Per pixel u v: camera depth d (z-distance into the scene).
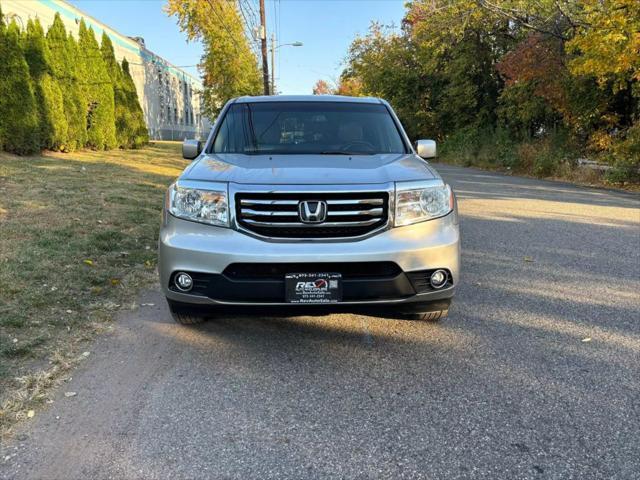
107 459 2.35
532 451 2.42
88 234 6.25
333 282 3.11
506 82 20.81
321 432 2.58
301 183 3.18
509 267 5.62
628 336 3.77
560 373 3.20
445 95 29.52
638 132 13.60
